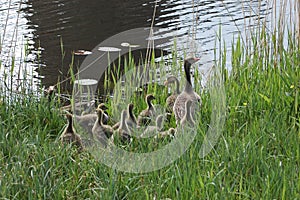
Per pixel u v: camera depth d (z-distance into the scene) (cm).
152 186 642
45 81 1164
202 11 1580
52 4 1655
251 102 835
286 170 659
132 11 1596
